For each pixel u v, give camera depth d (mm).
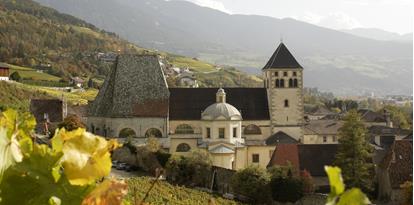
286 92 99312
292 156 84875
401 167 74375
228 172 75812
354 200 2768
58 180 3576
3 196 3457
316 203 69375
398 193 72500
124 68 97562
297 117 99500
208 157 79938
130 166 84250
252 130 99250
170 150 95625
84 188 3594
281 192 70750
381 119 164750
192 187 77062
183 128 97688
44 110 116375
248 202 71250
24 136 3982
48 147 3742
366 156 80688
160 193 64188
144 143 92000
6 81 163375
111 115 93625
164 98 96375
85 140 3688
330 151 85312
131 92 96062
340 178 2758
